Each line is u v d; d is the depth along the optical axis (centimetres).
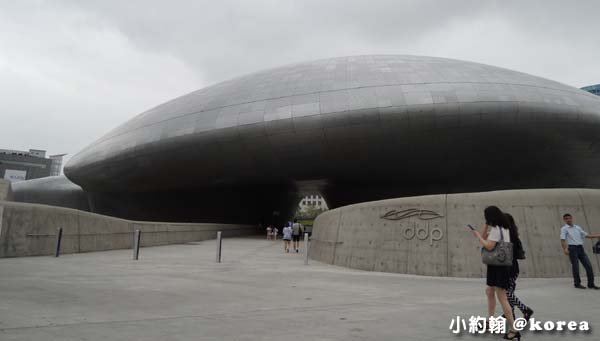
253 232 3788
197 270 982
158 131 2867
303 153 2502
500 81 2352
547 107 2258
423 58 2766
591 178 2855
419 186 2911
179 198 3475
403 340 388
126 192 3525
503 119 2238
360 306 555
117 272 895
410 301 598
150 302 559
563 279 850
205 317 474
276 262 1263
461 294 667
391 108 2266
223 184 3164
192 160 2766
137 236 1231
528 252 906
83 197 4712
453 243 948
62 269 913
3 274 803
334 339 387
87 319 448
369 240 1098
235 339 381
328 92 2416
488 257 435
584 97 2464
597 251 733
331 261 1247
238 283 770
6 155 9444
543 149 2419
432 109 2236
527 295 654
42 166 9775
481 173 2656
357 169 2678
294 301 588
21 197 4981
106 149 3244
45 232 1248
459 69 2478
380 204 1105
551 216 927
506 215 489
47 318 446
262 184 3189
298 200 4894
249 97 2620
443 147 2375
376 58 2786
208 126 2605
